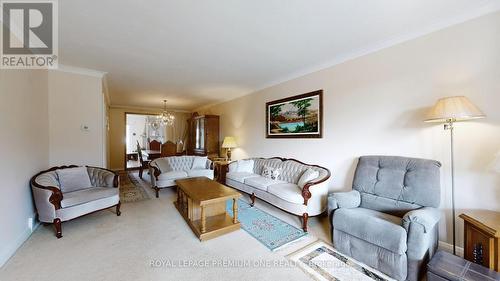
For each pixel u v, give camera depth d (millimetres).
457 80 1986
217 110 6363
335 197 2254
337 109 3035
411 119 2283
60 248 2119
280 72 3656
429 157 2154
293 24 2119
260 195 3250
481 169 1861
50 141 3133
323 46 2635
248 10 1879
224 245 2203
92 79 3531
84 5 1791
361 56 2740
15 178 2113
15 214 2094
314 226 2682
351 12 1911
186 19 2020
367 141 2680
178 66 3340
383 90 2518
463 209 1953
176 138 8023
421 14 1944
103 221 2797
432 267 1458
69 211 2430
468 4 1802
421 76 2211
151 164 4359
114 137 6914
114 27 2160
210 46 2623
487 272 1389
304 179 2949
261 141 4594
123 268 1810
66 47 2625
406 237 1638
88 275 1715
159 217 2947
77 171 3004
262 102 4562
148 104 6844
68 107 3295
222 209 2891
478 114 1680
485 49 1836
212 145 6094
